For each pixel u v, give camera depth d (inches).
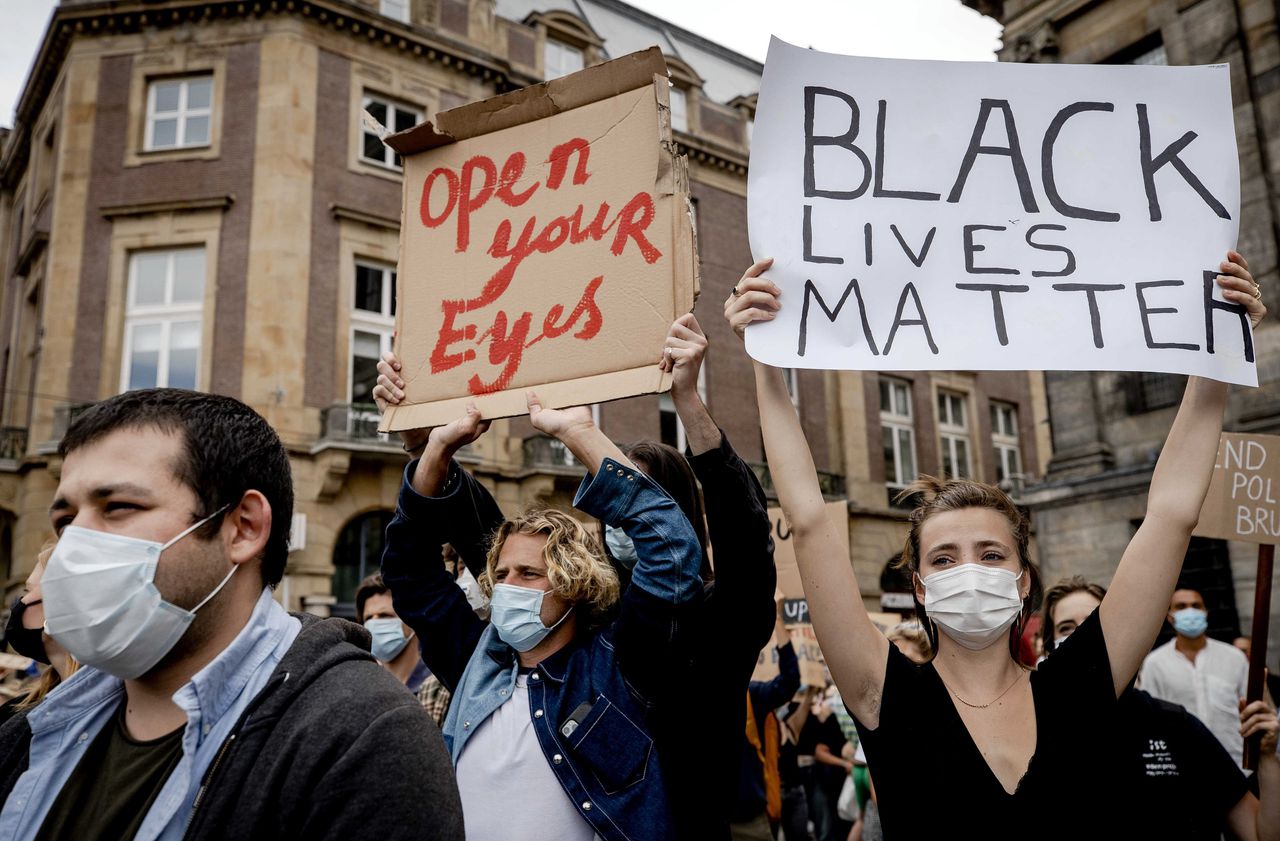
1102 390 504.1
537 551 91.2
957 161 90.4
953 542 82.7
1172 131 90.6
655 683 82.7
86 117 607.8
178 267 595.8
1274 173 441.1
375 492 578.6
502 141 101.4
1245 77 455.5
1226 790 105.8
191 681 52.6
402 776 50.1
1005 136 91.0
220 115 598.2
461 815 53.3
